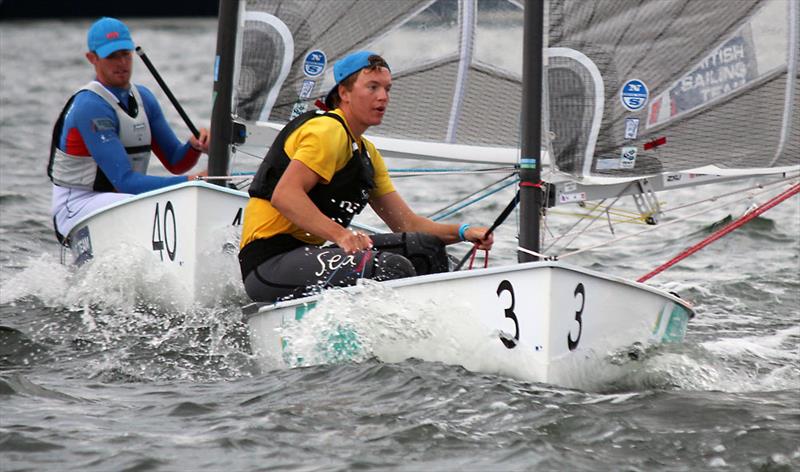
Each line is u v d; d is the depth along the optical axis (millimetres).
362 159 15336
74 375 15031
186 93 69875
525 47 15859
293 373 14344
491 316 13953
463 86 19953
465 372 13977
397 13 20391
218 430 11992
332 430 11961
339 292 14656
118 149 21125
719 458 11469
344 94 15203
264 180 15367
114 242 20500
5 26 132125
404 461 11070
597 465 11141
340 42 21062
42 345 16750
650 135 17562
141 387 14258
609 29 17312
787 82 17703
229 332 17594
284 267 15289
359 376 13883
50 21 139125
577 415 12508
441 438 11688
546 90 17234
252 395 13445
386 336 14492
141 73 82688
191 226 18828
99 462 10961
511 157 19672
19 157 40062
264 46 21375
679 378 14664
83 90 21375
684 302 15648
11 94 64312
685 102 17594
